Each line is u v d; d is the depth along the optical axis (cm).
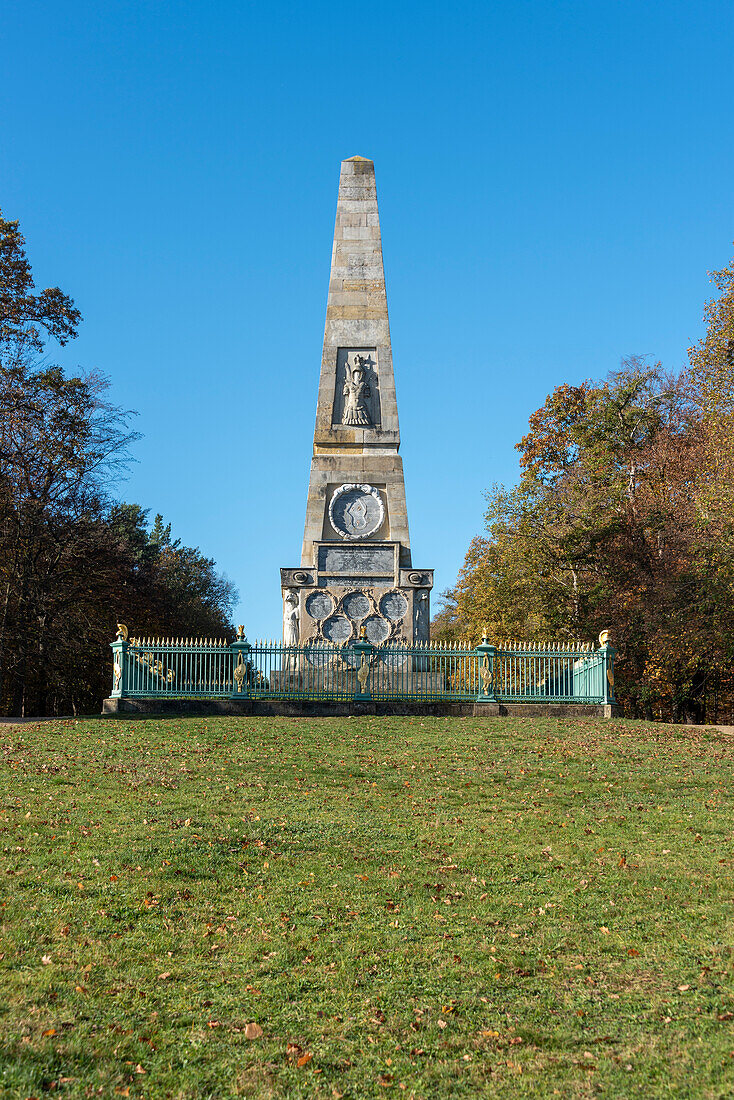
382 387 3603
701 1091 842
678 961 1115
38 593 4009
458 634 6159
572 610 4188
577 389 4962
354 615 3366
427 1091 866
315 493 3512
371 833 1581
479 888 1353
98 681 5025
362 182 3756
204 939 1166
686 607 3622
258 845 1502
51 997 984
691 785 1942
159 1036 933
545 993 1049
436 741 2339
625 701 4119
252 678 2847
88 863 1377
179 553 8088
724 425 3525
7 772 1931
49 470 3991
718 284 3675
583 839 1564
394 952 1145
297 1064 904
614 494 4038
